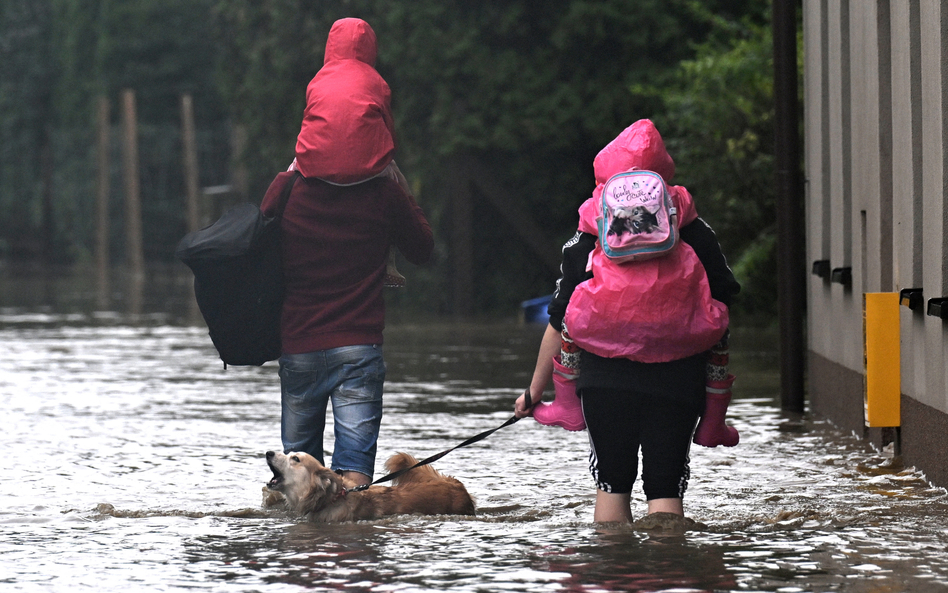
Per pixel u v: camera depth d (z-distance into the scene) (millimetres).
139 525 19969
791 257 35844
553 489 23516
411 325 74688
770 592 15320
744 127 64562
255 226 20844
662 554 17344
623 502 19312
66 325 74625
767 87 63156
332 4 89125
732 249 67000
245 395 40500
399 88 85875
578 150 85375
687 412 18469
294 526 19719
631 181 17891
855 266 30422
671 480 18734
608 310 17828
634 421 18562
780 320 36031
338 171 20922
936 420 23406
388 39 83688
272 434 31547
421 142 85438
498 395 40031
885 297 25984
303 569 16734
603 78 81938
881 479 24234
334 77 21422
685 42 81875
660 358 18031
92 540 18781
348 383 21312
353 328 21297
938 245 22984
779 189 36062
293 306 21359
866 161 29141
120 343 61750
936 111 23016
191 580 16219
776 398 38469
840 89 32031
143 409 36750
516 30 82688
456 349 57562
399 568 16703
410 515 20422
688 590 15422
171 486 24047
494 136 81125
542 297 81312
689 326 17828
